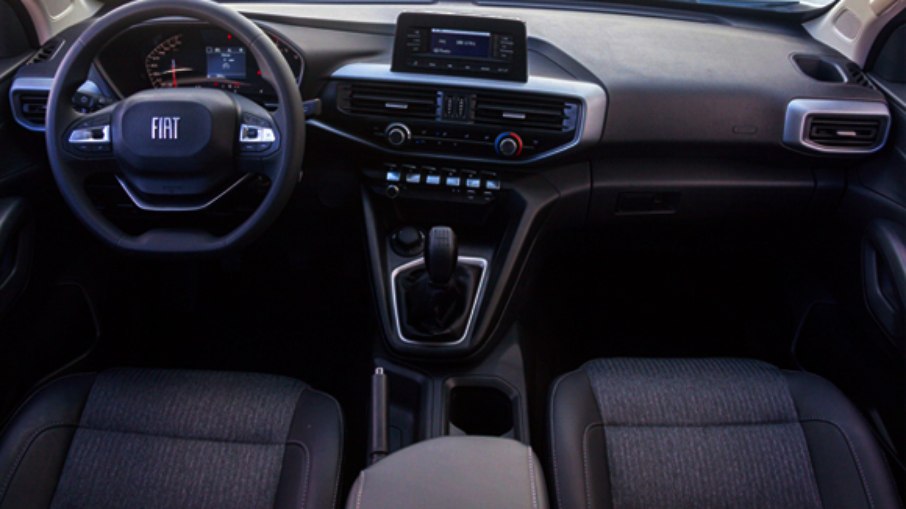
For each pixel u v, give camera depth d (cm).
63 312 193
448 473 114
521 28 175
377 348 183
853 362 192
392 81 182
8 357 173
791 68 198
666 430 143
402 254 189
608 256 251
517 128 184
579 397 149
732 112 189
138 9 143
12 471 132
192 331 239
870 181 195
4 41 182
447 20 176
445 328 175
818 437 142
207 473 136
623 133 188
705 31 212
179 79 185
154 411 145
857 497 132
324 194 206
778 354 226
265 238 229
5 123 180
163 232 150
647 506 133
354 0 214
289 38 182
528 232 188
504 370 177
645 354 236
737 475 137
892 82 196
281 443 141
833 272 212
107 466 136
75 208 149
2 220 166
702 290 260
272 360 229
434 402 170
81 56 146
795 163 198
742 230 217
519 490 111
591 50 193
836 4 213
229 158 149
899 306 173
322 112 190
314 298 254
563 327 245
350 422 202
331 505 130
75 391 148
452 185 191
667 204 204
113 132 148
